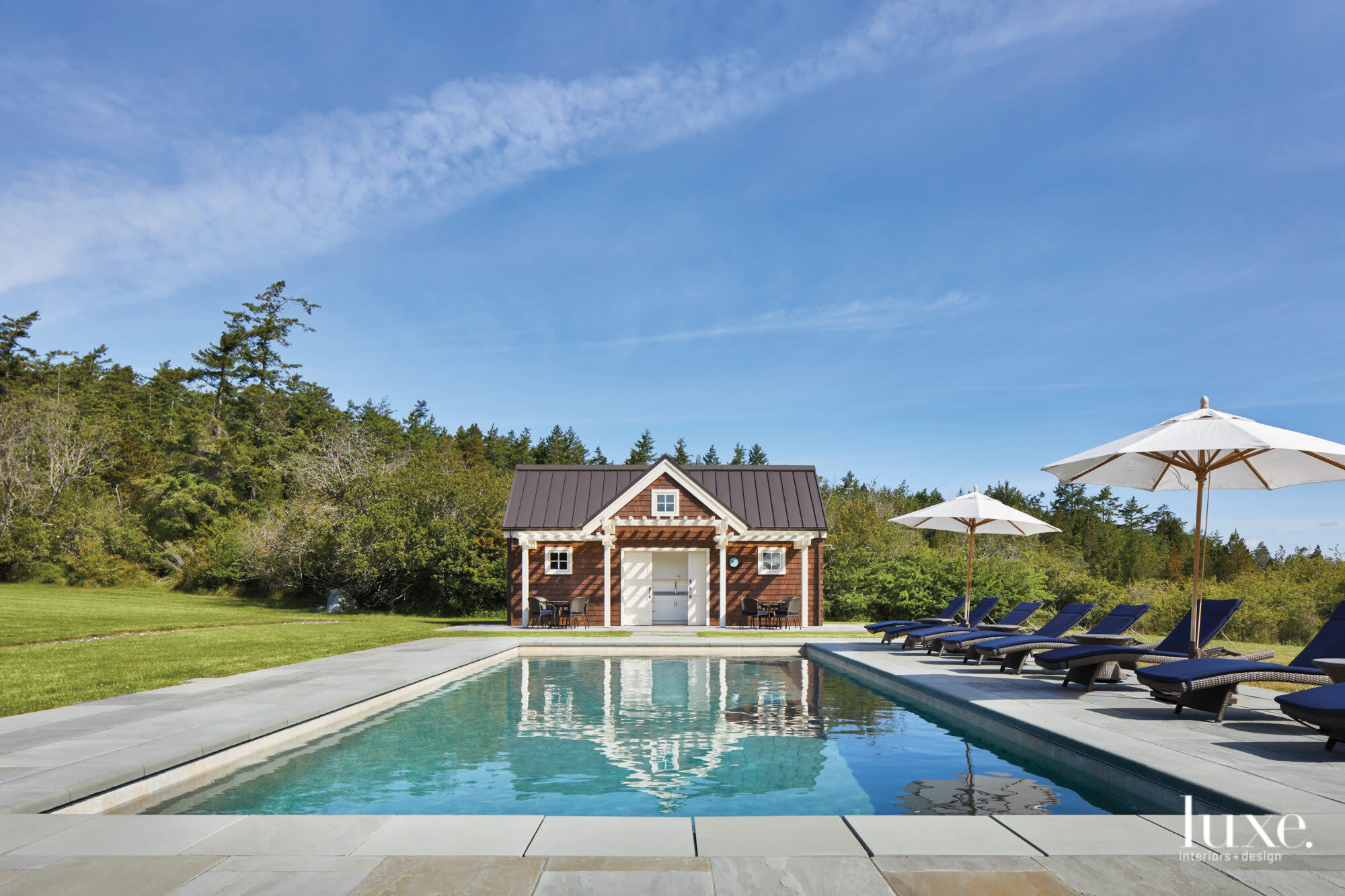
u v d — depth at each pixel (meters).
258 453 48.19
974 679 10.08
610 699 9.82
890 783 5.80
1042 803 5.25
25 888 3.16
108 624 17.42
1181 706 7.12
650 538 23.44
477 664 12.62
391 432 64.25
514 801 5.30
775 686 11.12
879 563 25.95
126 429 50.94
